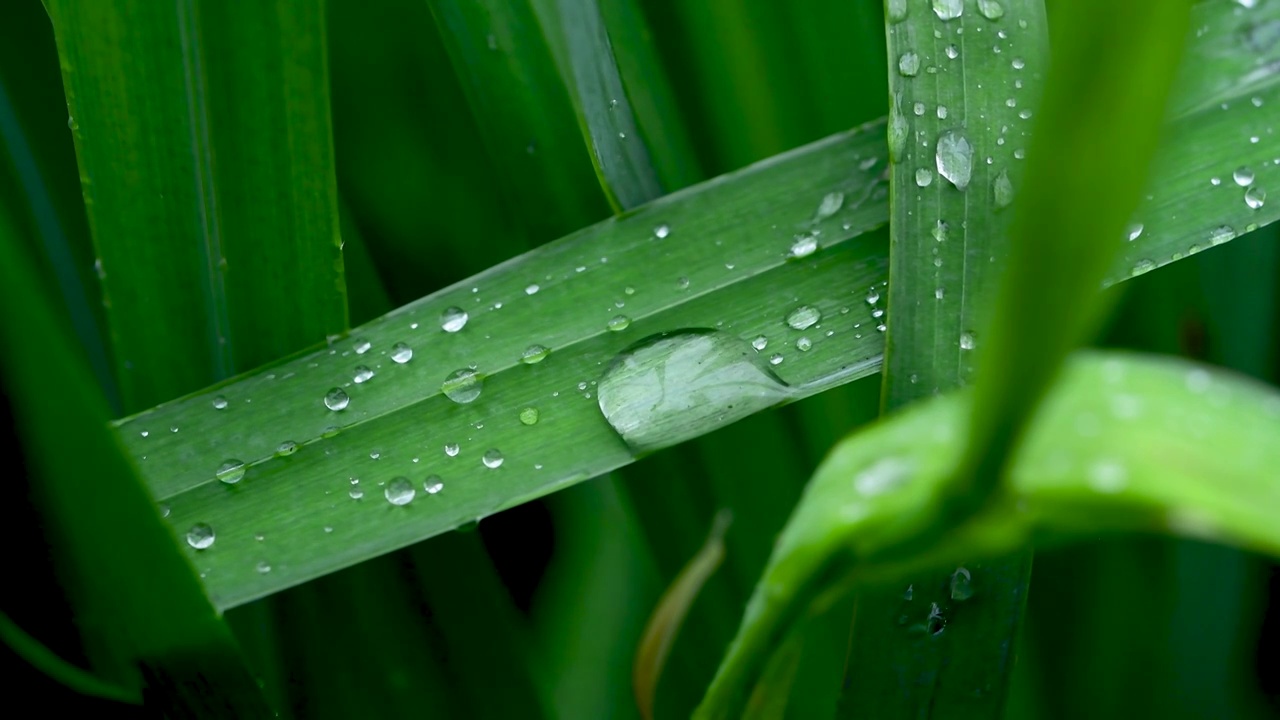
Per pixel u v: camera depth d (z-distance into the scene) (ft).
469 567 1.51
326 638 1.50
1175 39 0.66
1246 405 1.05
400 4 1.58
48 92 1.54
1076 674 1.58
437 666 1.51
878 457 1.20
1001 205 1.44
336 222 1.47
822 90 1.53
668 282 1.48
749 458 1.54
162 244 1.46
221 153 1.46
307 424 1.47
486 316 1.48
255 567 1.46
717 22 1.52
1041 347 0.87
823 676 1.56
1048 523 1.05
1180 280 1.56
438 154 1.59
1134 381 1.07
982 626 1.42
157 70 1.44
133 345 1.47
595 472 1.46
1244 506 0.98
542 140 1.51
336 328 1.48
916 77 1.46
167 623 1.41
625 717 1.59
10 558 1.44
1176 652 1.58
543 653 1.61
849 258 1.47
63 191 1.55
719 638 1.55
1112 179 0.72
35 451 1.38
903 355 1.44
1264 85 1.47
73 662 1.47
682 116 1.53
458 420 1.47
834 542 1.20
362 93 1.58
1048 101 0.71
